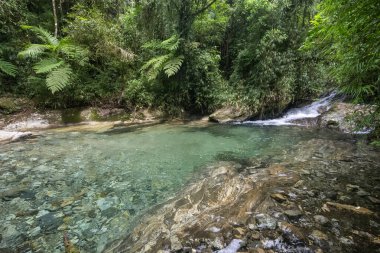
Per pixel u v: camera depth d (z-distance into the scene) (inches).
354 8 75.0
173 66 276.4
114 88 310.3
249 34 328.5
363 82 104.4
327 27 98.1
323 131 233.1
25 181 128.6
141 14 318.3
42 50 283.6
